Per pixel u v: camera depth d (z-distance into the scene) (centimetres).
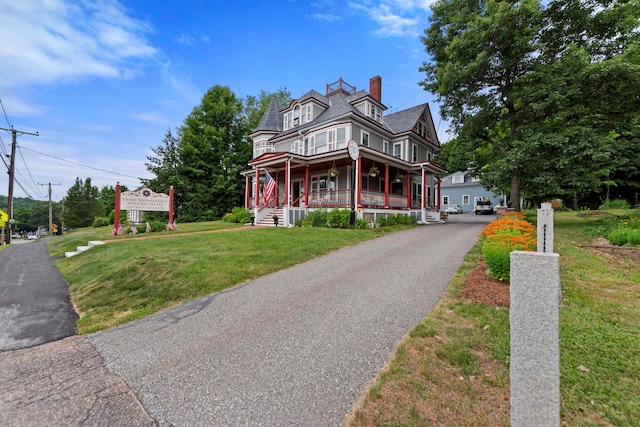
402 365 264
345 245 895
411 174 2208
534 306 159
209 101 2728
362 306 416
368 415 205
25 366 296
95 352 323
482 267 568
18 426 207
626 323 328
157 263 640
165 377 267
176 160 2580
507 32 1278
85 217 3916
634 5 1180
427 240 959
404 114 2302
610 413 195
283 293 489
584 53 1121
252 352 305
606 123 1309
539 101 1225
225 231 1196
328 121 1780
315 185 1964
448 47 1444
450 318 357
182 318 409
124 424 207
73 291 576
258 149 2419
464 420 196
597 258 658
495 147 1708
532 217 1445
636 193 1955
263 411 215
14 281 664
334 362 279
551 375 153
